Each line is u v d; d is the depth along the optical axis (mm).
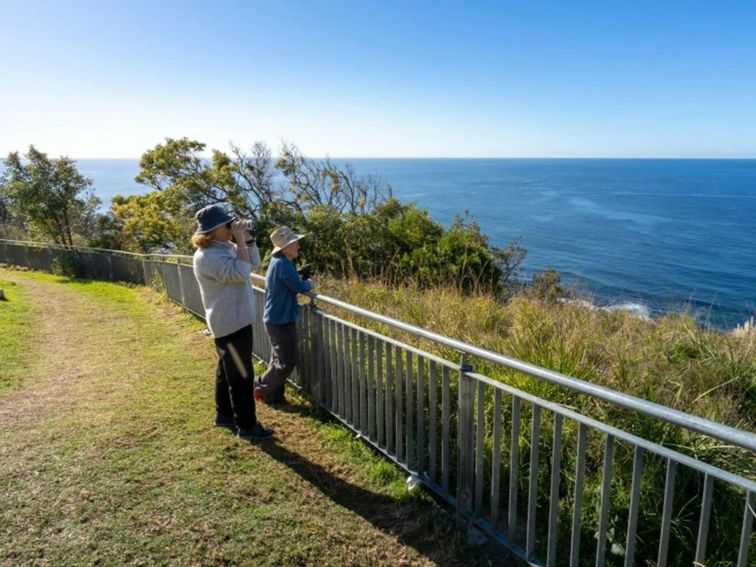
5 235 29578
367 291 6250
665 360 4094
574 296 6641
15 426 3787
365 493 3006
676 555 2385
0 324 8047
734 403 3494
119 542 2477
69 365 5641
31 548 2418
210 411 4086
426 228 14656
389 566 2432
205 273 3322
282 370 4059
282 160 21391
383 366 3271
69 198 23141
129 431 3691
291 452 3445
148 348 6285
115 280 16609
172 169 21422
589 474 2754
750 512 1560
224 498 2873
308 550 2494
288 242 3900
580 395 3129
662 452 1755
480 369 3559
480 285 8477
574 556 2174
